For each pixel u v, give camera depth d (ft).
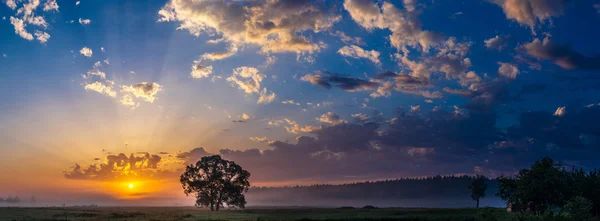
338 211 385.91
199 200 492.95
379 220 248.93
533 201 139.54
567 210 110.52
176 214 320.09
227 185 493.36
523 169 145.28
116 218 272.31
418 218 254.68
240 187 497.05
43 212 328.70
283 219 260.62
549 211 114.62
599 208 152.97
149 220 257.55
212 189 494.18
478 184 510.17
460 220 230.07
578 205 108.99
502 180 150.41
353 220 250.57
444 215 278.26
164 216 293.64
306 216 297.53
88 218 268.41
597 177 157.89
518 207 143.95
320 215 308.81
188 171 500.33
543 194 136.26
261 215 316.19
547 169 141.18
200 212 380.78
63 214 304.50
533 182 137.69
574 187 147.84
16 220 245.24
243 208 512.22
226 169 501.15
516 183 145.07
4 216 280.72
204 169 497.46
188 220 258.98
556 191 135.13
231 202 495.41
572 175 161.48
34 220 246.06
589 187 153.79
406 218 256.52
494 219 149.79
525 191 138.00
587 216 107.86
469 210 352.08
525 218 119.96
